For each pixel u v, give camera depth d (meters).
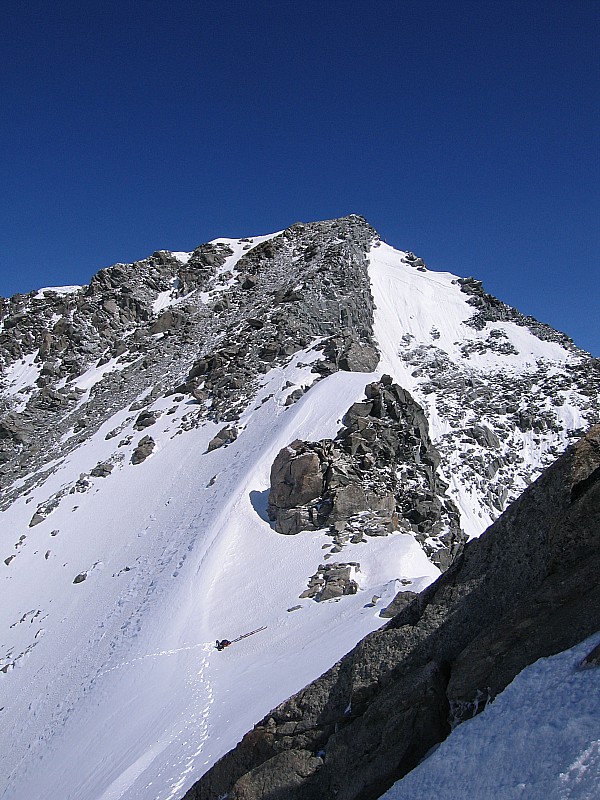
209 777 13.15
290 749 12.09
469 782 8.38
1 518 59.22
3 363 100.12
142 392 74.69
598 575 9.81
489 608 11.07
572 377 72.25
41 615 41.38
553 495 10.73
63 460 65.94
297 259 103.44
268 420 50.94
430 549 37.69
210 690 23.34
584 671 8.53
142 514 47.97
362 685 11.76
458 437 60.56
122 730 23.80
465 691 10.26
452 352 78.75
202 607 31.36
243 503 39.44
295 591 30.16
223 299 95.56
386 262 100.12
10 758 28.25
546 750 7.86
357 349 63.22
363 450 40.88
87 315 102.44
